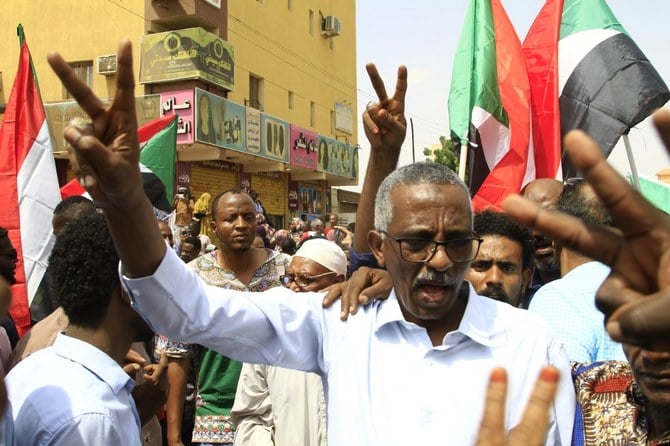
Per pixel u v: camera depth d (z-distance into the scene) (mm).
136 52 15891
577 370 1913
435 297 1679
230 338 1768
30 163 4129
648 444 1618
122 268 1627
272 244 11031
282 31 20969
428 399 1646
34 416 1651
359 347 1743
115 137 1404
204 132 15391
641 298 774
